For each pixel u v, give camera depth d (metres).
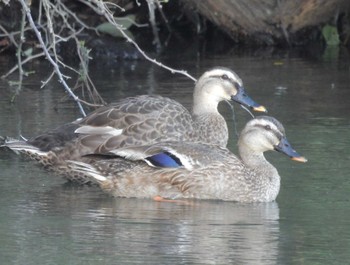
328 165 15.09
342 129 17.19
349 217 12.88
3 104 18.70
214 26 26.81
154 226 12.46
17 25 23.41
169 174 13.78
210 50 25.41
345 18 26.42
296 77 21.91
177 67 22.84
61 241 11.82
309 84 21.14
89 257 11.30
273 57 24.55
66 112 18.11
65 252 11.45
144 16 26.11
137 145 14.16
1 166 15.12
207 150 13.95
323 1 25.53
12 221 12.55
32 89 20.17
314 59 24.33
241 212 13.20
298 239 11.99
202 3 25.42
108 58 23.78
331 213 13.05
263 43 26.06
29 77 21.38
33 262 11.12
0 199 13.50
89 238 11.93
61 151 14.34
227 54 24.89
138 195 13.85
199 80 15.79
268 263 11.17
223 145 15.42
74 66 22.75
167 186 13.81
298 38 26.16
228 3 25.31
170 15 26.67
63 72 22.03
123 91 20.02
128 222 12.59
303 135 16.75
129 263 11.12
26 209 13.08
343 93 20.23
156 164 13.77
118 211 13.09
